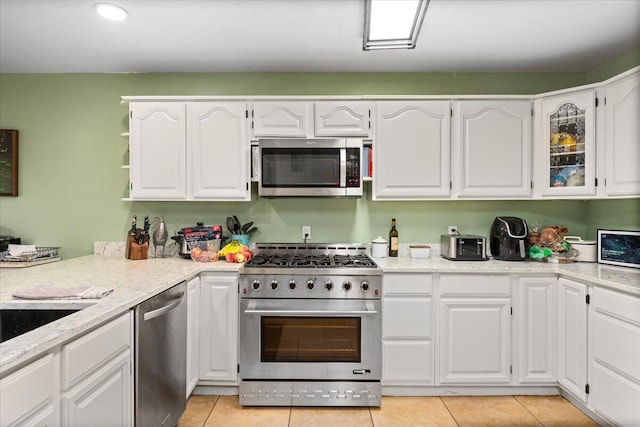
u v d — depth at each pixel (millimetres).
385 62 2717
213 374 2354
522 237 2596
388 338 2359
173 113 2648
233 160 2646
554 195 2523
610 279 1950
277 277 2281
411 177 2646
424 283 2348
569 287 2223
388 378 2354
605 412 1944
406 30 2033
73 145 2918
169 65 2781
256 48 2482
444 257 2760
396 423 2105
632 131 2117
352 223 2922
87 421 1256
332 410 2244
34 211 2906
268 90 2908
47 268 2297
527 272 2332
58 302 1479
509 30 2230
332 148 2584
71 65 2777
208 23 2152
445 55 2594
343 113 2635
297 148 2586
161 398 1781
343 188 2580
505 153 2623
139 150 2660
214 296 2346
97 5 1962
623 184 2184
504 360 2352
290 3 1945
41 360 1057
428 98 2613
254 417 2164
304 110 2637
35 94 2908
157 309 1725
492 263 2514
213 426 2068
